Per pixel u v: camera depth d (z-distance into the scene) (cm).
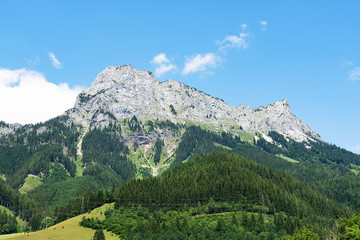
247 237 16525
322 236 18000
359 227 6088
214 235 16788
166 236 16050
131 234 16675
